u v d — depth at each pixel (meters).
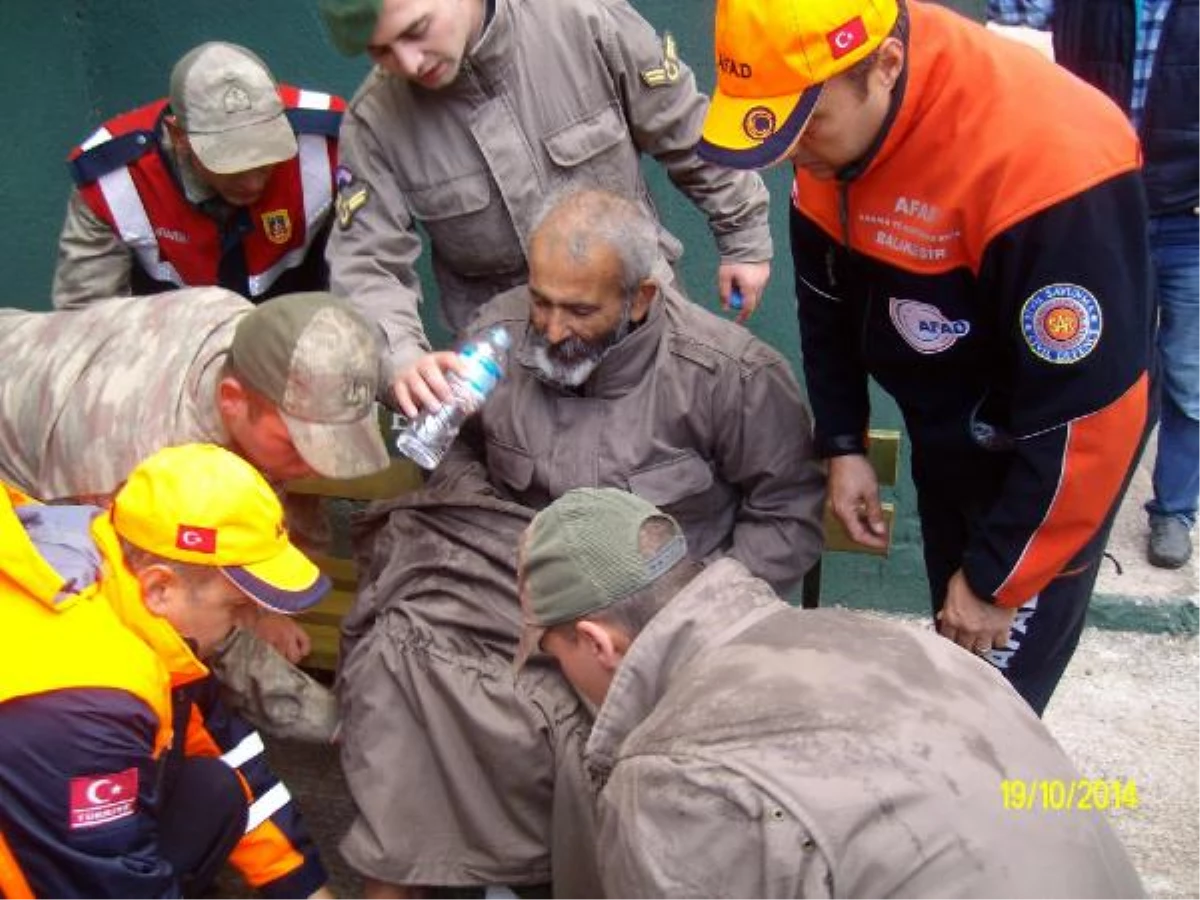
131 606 1.82
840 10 1.81
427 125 2.56
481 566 2.41
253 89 2.67
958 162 1.92
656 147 2.67
